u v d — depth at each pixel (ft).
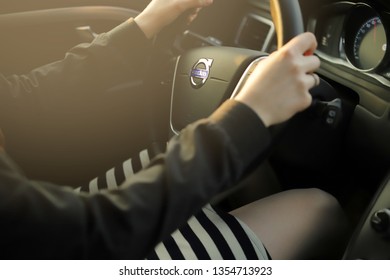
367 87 3.20
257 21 4.09
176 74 3.06
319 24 3.65
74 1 4.44
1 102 2.66
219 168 1.49
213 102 2.79
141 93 3.46
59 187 1.41
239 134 1.54
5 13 4.35
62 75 2.81
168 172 1.45
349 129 3.29
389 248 2.28
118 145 3.48
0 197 1.26
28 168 3.11
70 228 1.32
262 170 3.22
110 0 4.54
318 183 3.36
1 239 1.28
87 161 3.37
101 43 2.79
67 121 3.04
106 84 2.91
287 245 2.43
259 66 1.76
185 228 2.37
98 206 1.40
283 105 1.61
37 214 1.29
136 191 1.43
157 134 3.32
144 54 2.89
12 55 4.22
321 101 2.42
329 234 2.59
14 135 2.87
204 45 3.78
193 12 2.88
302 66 1.63
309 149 2.91
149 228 1.43
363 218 2.47
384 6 3.02
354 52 3.42
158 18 2.83
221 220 2.41
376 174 3.35
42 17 4.16
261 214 2.57
